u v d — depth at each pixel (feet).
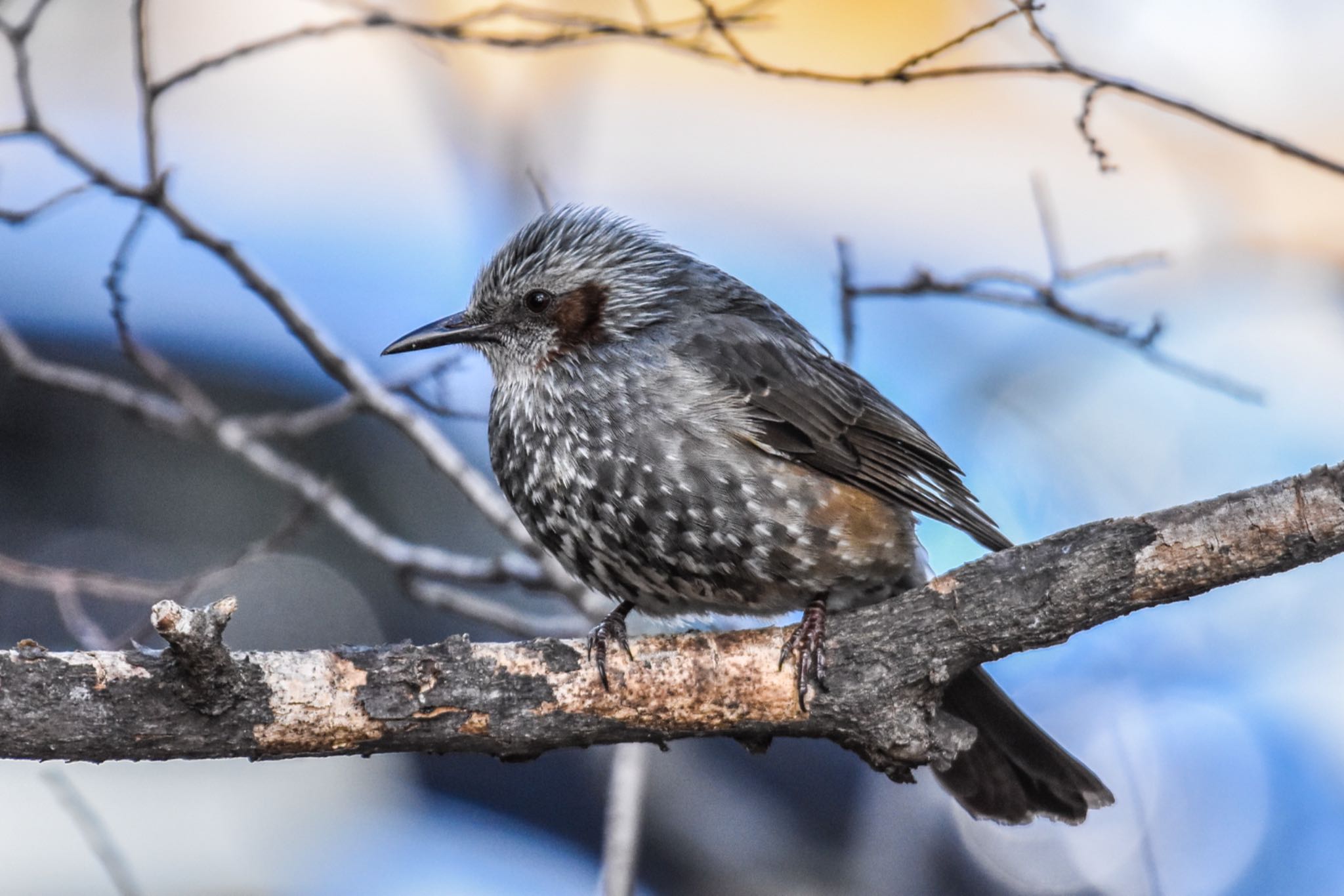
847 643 28.27
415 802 52.37
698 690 27.86
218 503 55.83
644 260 35.50
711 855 42.50
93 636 37.01
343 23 31.24
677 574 33.17
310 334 36.24
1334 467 26.05
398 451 56.85
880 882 42.88
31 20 31.40
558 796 51.47
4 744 24.53
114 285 34.24
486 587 53.93
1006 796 33.04
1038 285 33.65
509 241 36.22
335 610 54.13
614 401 33.27
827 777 45.98
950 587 28.02
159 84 31.94
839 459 33.22
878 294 34.09
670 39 31.12
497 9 31.55
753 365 33.76
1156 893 38.68
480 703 26.76
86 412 56.13
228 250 34.96
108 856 30.17
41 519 54.85
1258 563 26.45
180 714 25.18
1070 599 27.32
